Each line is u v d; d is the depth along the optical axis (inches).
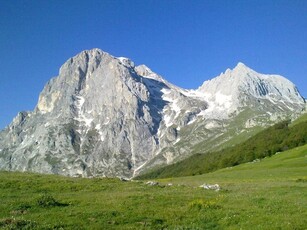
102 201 1448.1
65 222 1090.1
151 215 1194.6
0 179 2110.0
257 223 1073.5
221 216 1179.9
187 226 1064.2
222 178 3501.5
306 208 1243.2
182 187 2057.1
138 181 2394.2
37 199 1382.9
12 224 983.6
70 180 2262.6
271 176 3260.3
